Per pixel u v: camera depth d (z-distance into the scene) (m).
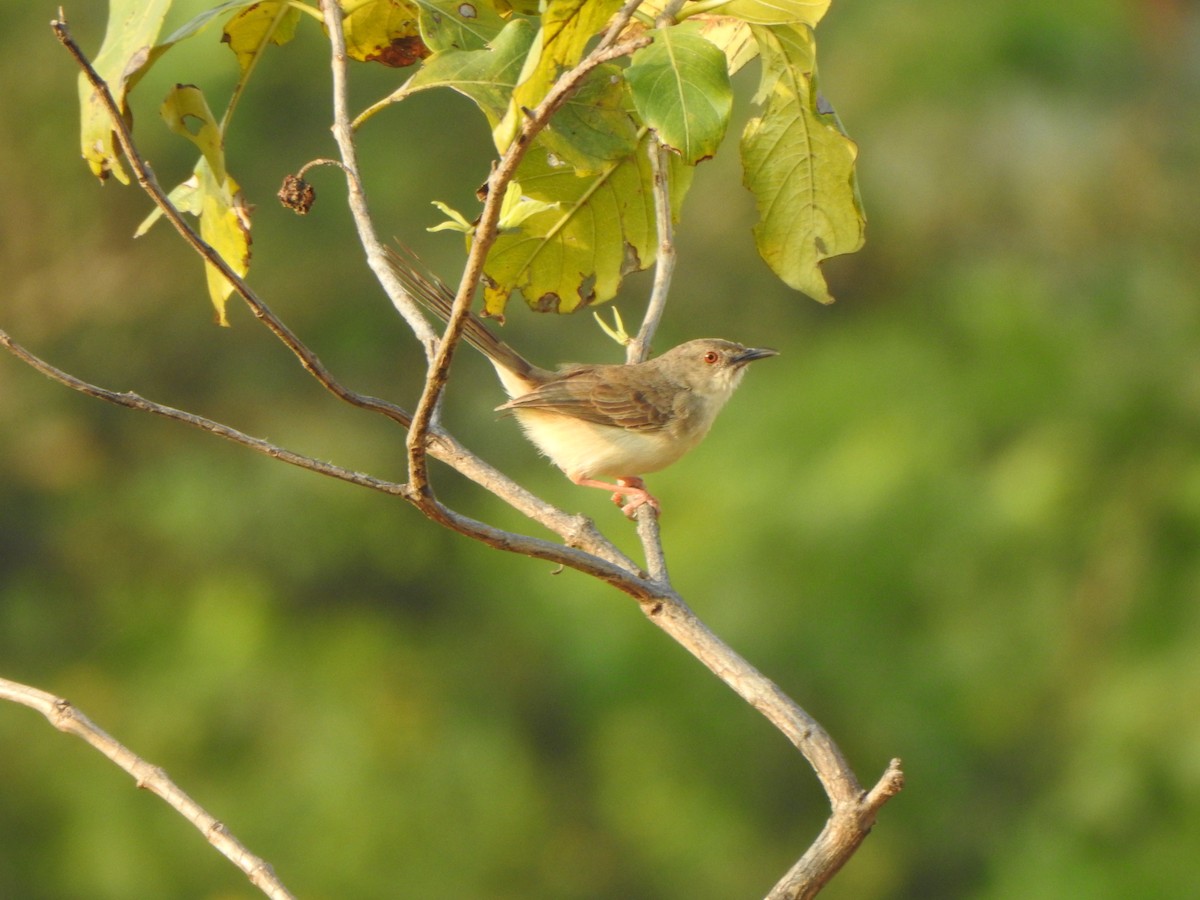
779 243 5.54
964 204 16.86
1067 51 16.80
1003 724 14.80
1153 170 16.81
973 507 14.90
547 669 16.78
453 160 17.31
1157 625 14.53
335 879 15.48
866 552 14.80
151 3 4.64
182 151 16.50
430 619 17.42
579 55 3.96
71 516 17.42
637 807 15.59
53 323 17.75
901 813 14.88
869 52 17.02
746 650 14.48
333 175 16.97
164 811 15.96
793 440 15.63
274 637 16.75
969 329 16.20
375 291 17.34
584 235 5.70
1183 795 14.01
